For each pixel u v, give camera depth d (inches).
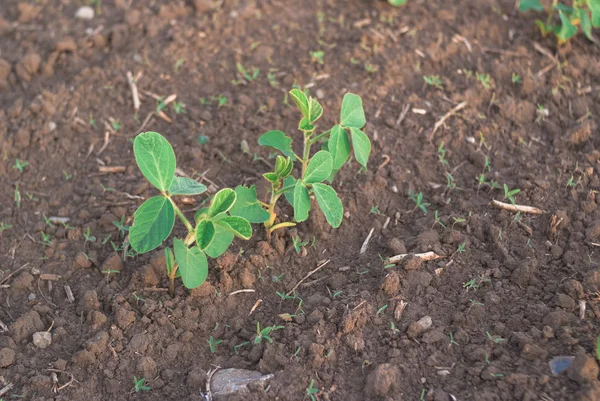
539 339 26.0
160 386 25.9
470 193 30.0
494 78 33.1
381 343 26.3
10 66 34.2
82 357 26.0
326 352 26.1
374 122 31.7
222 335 27.0
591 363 24.9
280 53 34.2
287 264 28.3
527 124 31.9
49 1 36.8
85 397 25.6
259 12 35.7
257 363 26.2
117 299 27.3
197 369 26.0
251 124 31.7
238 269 28.0
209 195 29.9
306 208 26.1
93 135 31.9
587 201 29.1
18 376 26.0
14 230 29.4
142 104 32.8
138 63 34.0
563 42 34.0
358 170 30.4
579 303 26.6
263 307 27.5
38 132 31.8
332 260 28.5
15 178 30.8
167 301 27.2
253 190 26.9
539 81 32.9
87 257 28.4
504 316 26.8
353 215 29.4
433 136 31.4
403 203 29.9
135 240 24.9
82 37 35.3
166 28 35.3
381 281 27.4
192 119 32.1
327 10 35.8
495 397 25.0
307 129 26.7
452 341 26.2
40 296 27.8
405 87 32.9
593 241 28.2
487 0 35.6
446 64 33.7
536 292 27.2
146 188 30.3
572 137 31.0
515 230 28.7
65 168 31.1
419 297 27.3
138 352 26.3
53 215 29.8
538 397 24.8
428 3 35.8
